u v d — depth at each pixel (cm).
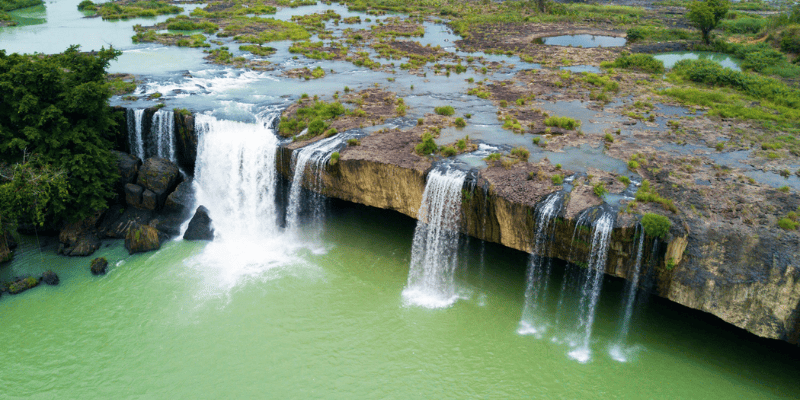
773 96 5562
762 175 3544
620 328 3250
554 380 2917
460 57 7706
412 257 3744
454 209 3422
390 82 6091
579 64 7362
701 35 9600
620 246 2916
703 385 2844
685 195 3216
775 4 14562
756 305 2631
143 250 4034
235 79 6172
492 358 3075
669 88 5906
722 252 2744
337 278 3781
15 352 3075
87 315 3378
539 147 4012
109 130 4494
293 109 4912
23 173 3638
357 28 10200
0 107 3806
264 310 3447
